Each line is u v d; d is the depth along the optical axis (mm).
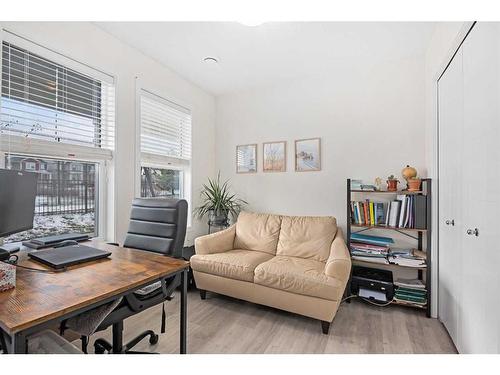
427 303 2207
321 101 3051
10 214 1335
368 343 1807
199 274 2514
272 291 2160
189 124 3301
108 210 2326
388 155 2723
